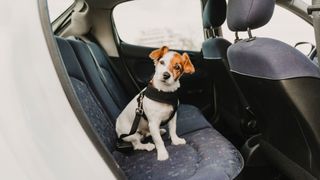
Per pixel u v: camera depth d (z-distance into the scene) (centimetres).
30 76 64
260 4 112
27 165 62
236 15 119
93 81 173
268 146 150
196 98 249
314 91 103
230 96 198
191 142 156
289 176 135
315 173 116
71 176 64
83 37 236
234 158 132
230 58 134
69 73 146
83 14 229
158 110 148
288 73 102
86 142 67
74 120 67
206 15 217
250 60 114
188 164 131
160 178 123
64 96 66
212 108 246
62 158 64
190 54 250
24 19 66
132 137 159
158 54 157
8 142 62
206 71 239
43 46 66
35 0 68
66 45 157
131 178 128
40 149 63
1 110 63
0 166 62
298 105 104
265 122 143
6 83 63
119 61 243
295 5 216
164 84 149
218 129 235
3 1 67
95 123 143
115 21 252
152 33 262
